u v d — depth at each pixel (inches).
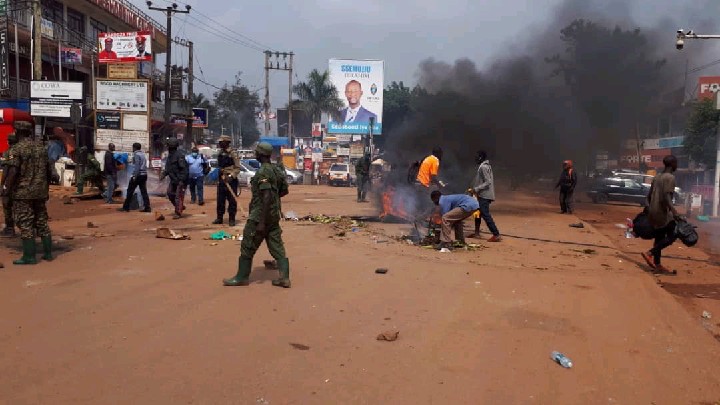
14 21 1050.1
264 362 170.9
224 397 146.7
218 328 199.8
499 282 284.0
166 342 184.4
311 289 255.9
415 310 230.4
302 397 148.6
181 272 280.5
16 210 287.7
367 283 270.8
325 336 195.9
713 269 367.9
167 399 144.3
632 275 319.0
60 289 243.3
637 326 221.3
